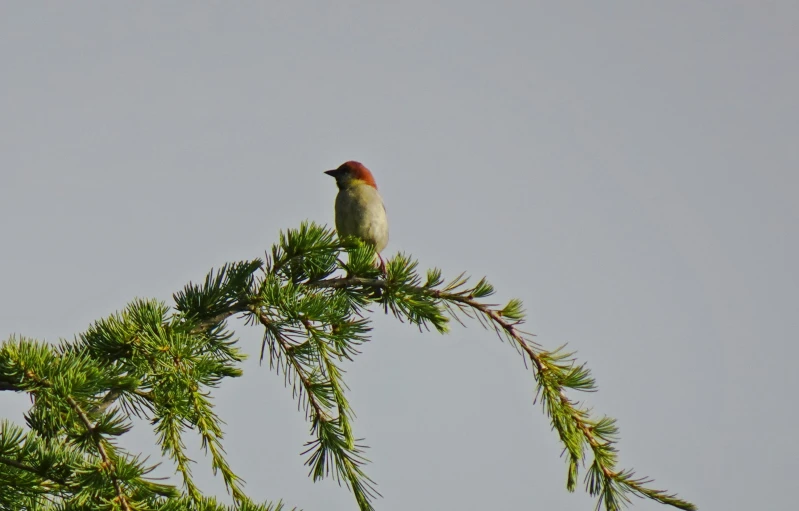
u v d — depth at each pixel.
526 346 8.38
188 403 7.16
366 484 7.96
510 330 8.48
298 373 8.22
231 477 7.42
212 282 8.52
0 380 6.23
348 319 8.31
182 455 7.29
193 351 7.32
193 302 8.48
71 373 6.19
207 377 7.51
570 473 7.79
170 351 7.19
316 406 8.12
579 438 7.83
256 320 8.36
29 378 6.20
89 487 5.75
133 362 7.21
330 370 8.34
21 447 5.86
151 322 7.65
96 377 6.36
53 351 6.62
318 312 8.12
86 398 6.27
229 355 8.23
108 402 6.93
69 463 5.86
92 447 6.29
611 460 7.74
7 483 5.83
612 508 7.59
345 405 8.16
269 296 8.12
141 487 5.89
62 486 5.92
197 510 6.37
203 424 7.39
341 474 7.96
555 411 7.98
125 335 7.54
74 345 7.70
